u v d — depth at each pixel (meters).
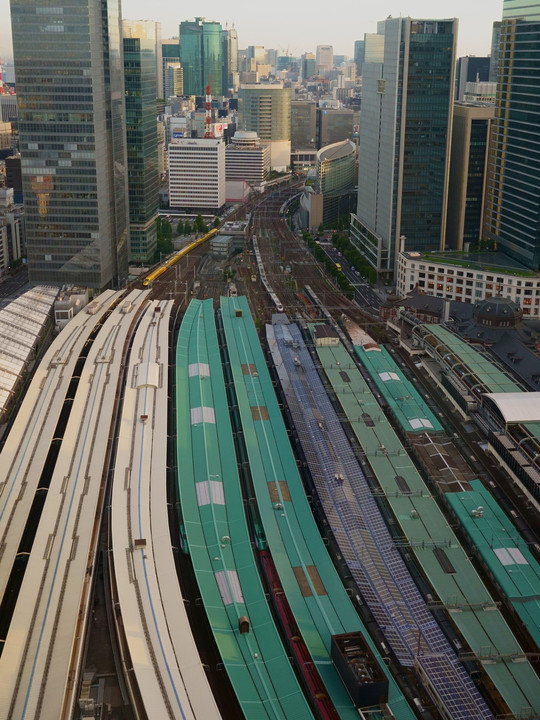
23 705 197.88
